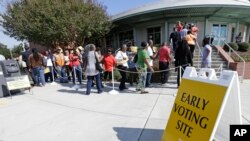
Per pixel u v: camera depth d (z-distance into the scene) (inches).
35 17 547.2
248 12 645.9
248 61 441.7
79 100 249.4
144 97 252.1
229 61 416.5
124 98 251.3
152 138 140.6
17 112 211.5
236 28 742.5
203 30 687.1
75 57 365.1
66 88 332.2
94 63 271.4
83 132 154.6
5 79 285.6
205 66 279.1
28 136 151.8
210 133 94.7
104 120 177.5
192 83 117.3
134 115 187.3
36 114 202.1
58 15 542.3
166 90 287.9
